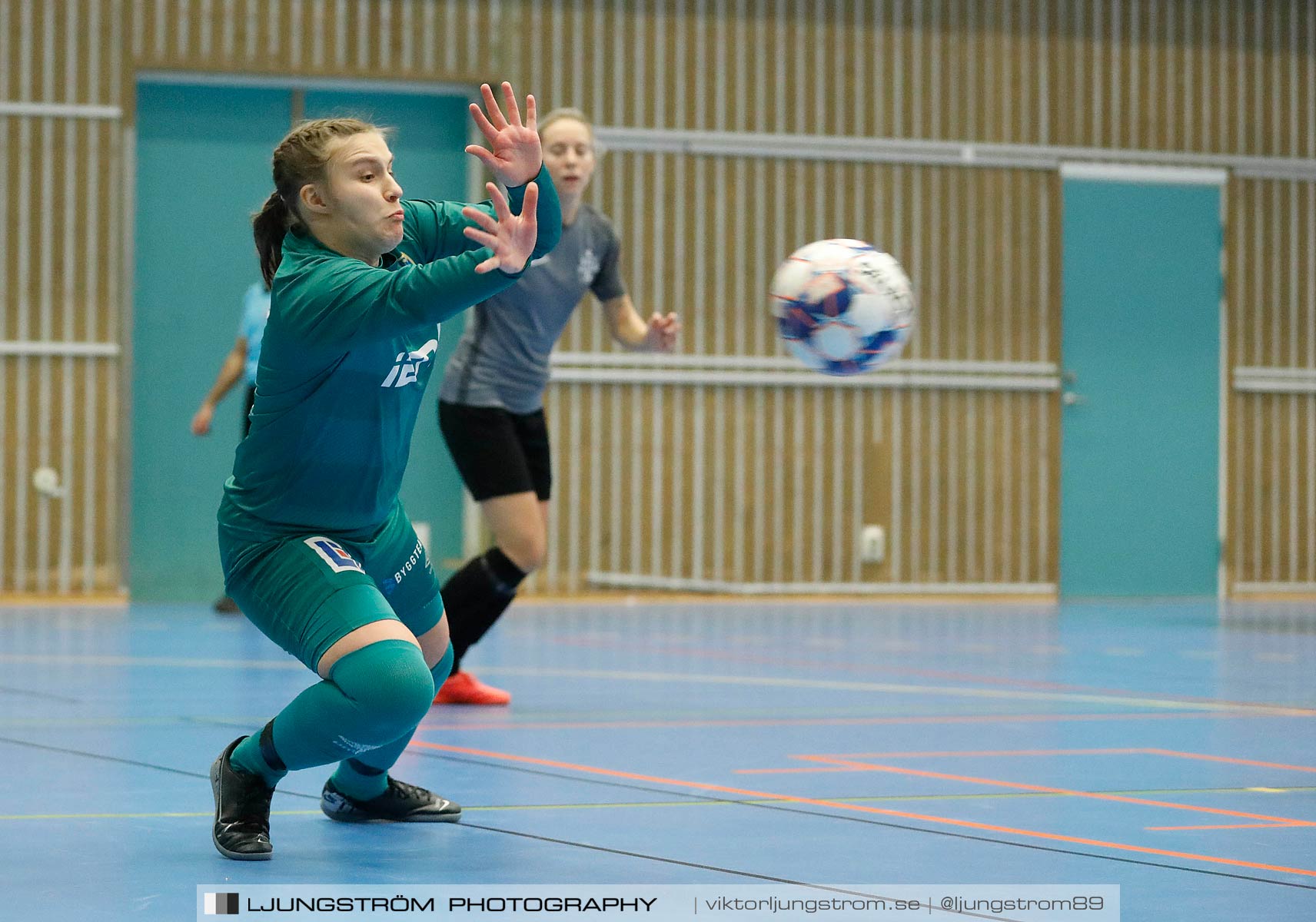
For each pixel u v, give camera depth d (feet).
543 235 16.43
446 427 30.81
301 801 19.43
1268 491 79.30
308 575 15.87
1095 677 37.32
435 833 17.10
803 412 72.90
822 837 16.89
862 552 73.61
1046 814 18.51
